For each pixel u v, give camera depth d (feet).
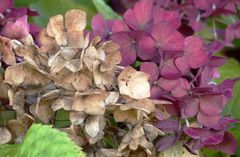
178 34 2.54
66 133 2.25
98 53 2.33
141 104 2.36
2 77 2.42
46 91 2.36
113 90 2.38
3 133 2.43
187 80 2.58
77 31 2.34
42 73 2.34
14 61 2.36
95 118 2.33
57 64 2.31
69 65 2.31
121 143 2.39
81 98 2.31
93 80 2.34
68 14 2.36
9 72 2.35
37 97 2.38
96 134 2.33
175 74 2.52
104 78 2.35
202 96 2.54
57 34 2.35
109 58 2.35
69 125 2.48
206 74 2.62
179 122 2.54
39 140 2.20
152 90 2.52
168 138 2.54
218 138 2.52
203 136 2.52
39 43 2.53
